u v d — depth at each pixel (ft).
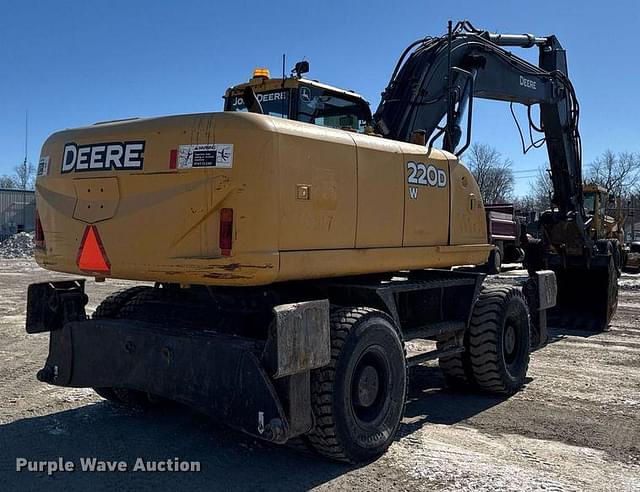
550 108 31.55
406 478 13.84
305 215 13.93
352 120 21.80
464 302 20.07
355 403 14.70
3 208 126.21
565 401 20.25
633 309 41.88
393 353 15.72
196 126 13.48
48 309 17.11
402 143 17.92
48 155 15.98
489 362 20.15
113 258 14.40
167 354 14.56
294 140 13.78
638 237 157.48
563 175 33.12
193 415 18.20
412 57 23.67
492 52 26.99
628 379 23.04
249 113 13.44
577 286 34.47
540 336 24.22
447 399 20.49
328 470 14.26
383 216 16.40
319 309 13.64
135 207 14.08
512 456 15.24
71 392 20.44
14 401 19.36
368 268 15.84
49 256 15.83
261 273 12.97
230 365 13.50
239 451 15.43
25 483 13.46
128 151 14.24
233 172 13.02
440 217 18.94
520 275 58.90
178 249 13.55
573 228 33.55
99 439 16.15
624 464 14.80
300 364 13.07
